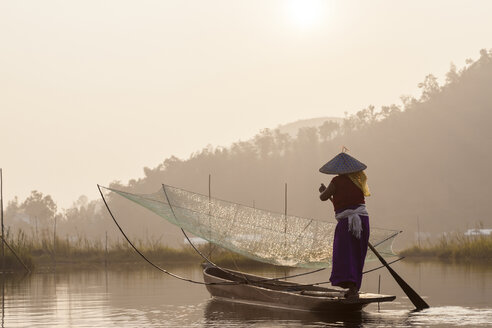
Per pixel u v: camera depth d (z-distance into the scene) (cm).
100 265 2648
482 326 869
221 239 1202
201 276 1927
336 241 1030
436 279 1655
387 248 1202
